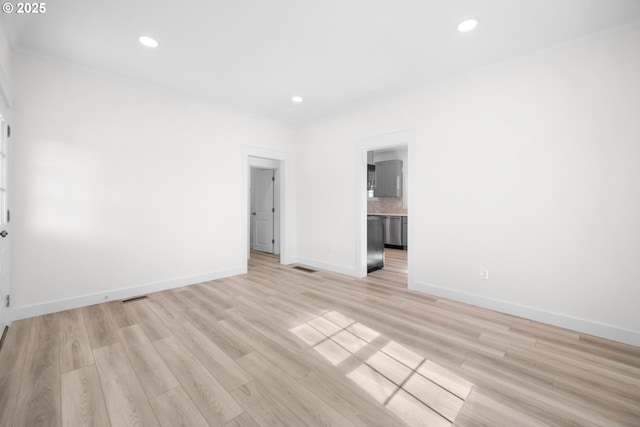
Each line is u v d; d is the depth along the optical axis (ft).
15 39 7.82
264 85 10.91
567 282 8.04
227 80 10.49
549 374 5.82
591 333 7.62
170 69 9.66
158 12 6.75
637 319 7.08
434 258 10.84
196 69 9.65
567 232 8.03
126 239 10.46
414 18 7.00
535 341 7.23
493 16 6.89
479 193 9.64
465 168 9.95
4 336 7.29
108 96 10.00
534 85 8.50
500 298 9.25
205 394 5.16
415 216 11.35
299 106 13.25
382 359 6.38
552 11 6.66
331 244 14.94
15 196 8.25
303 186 16.42
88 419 4.54
